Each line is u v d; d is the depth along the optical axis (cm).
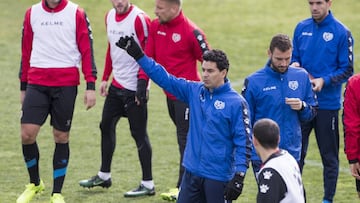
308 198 3155
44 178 3359
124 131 4156
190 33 3025
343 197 3175
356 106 2528
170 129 4209
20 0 6988
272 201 2042
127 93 3106
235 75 5362
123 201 3070
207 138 2405
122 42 2425
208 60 2375
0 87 4922
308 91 2694
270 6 7012
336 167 2994
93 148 3834
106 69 3203
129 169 3512
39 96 2900
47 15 2891
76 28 2900
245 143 2366
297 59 3047
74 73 2909
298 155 2694
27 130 2889
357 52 5853
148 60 2445
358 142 2547
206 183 2417
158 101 4772
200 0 7169
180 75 3055
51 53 2886
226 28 6469
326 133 2980
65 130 2934
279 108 2652
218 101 2398
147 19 3128
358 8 6875
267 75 2662
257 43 6103
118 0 3077
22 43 2964
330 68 2988
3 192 3147
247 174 3469
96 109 4566
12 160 3600
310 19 3044
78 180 3338
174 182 3328
